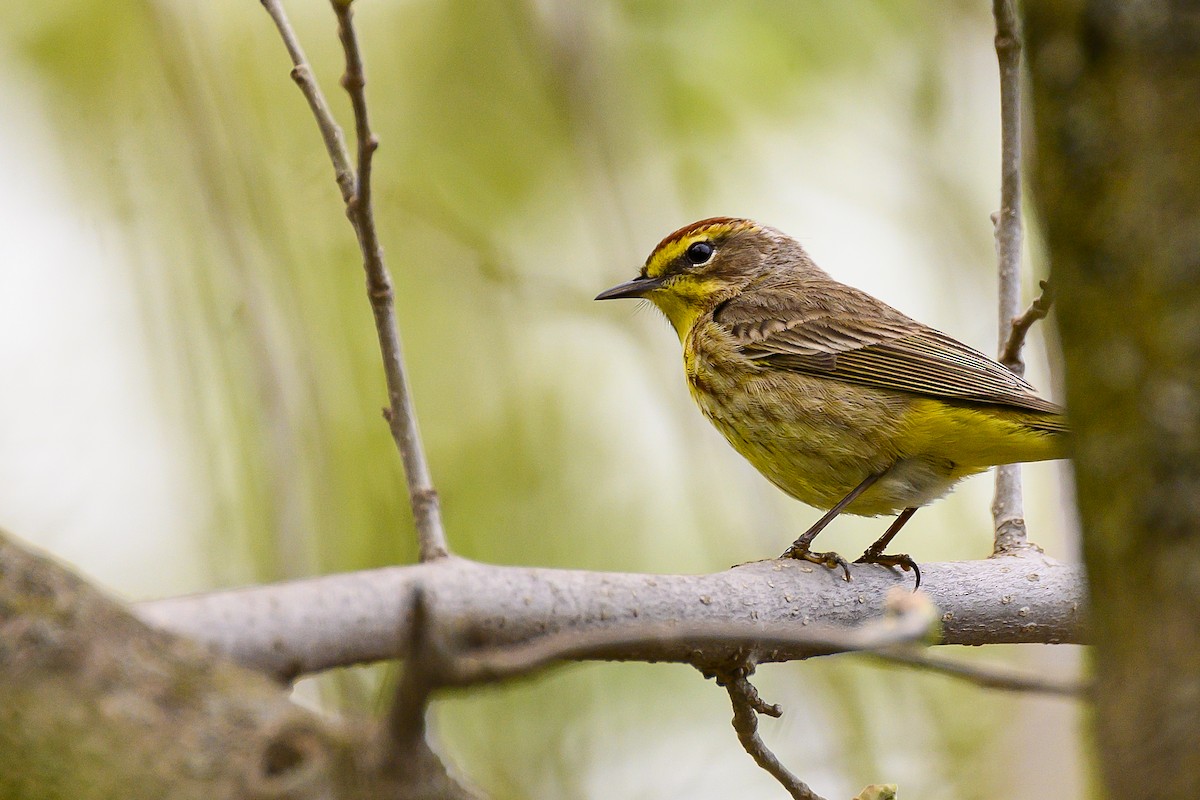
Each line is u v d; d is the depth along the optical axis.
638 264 14.11
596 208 14.19
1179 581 3.47
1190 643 3.45
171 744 4.05
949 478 10.66
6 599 4.24
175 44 12.54
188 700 4.16
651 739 12.62
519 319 14.40
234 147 12.39
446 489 13.59
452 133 15.48
